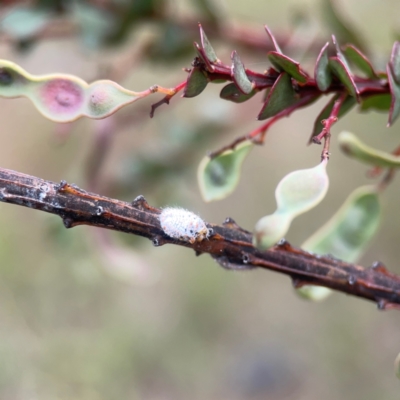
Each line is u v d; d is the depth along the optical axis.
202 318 0.48
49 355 0.45
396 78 0.17
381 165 0.18
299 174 0.15
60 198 0.16
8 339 0.44
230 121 0.26
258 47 0.23
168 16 0.22
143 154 0.26
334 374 0.44
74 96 0.16
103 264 0.24
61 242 0.25
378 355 0.43
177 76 0.31
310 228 0.40
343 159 0.38
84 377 0.45
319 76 0.16
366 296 0.17
